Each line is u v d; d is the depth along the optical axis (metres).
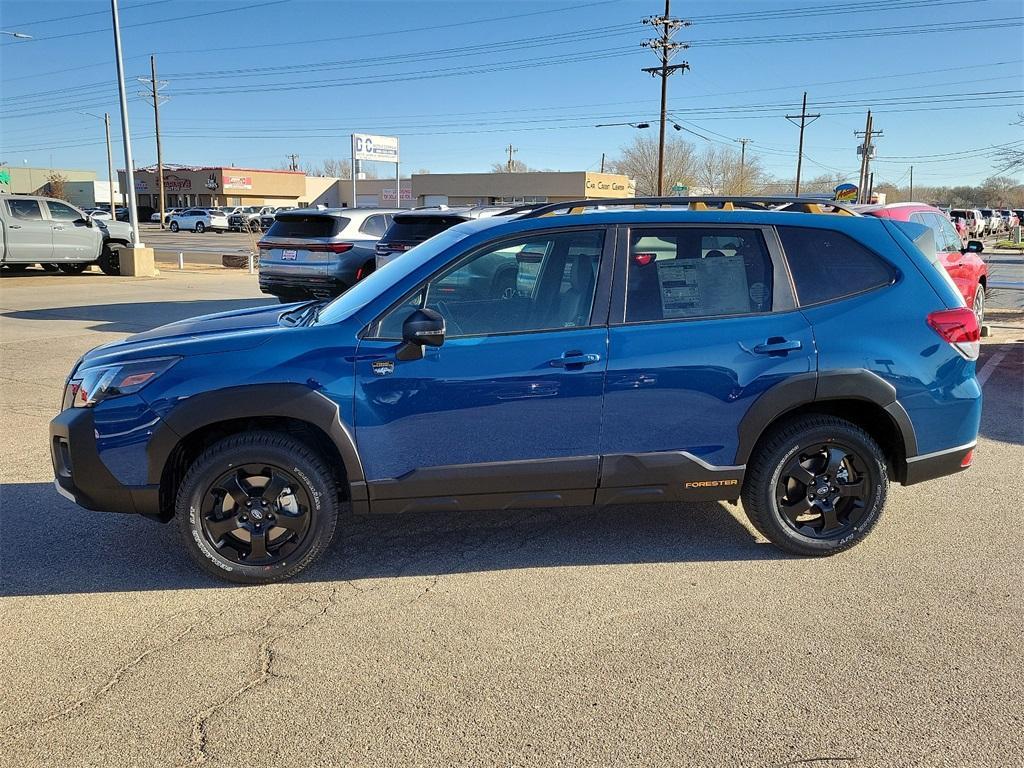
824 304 4.01
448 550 4.28
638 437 3.88
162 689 3.02
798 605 3.68
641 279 3.92
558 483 3.88
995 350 10.35
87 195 83.62
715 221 4.00
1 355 9.61
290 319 4.25
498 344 3.77
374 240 12.09
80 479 3.69
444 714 2.87
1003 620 3.54
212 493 3.76
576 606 3.67
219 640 3.37
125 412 3.63
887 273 4.09
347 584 3.89
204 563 3.79
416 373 3.71
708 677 3.10
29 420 6.75
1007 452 6.05
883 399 3.97
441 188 70.62
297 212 12.02
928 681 3.08
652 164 78.56
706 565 4.10
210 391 3.61
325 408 3.64
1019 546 4.34
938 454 4.14
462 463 3.80
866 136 54.06
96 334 11.25
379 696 2.98
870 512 4.14
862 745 2.71
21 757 2.63
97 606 3.66
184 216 53.28
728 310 3.96
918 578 3.95
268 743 2.71
